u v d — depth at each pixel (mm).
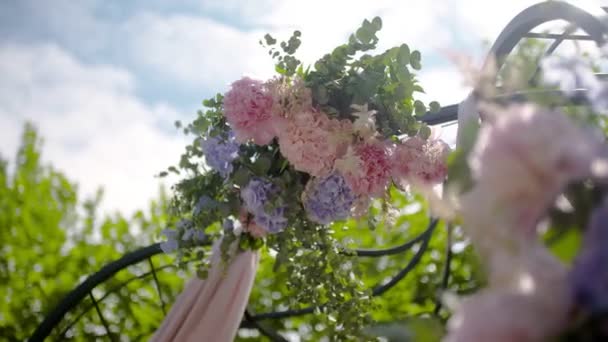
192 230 2656
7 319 4734
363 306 2631
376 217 2707
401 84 2463
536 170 839
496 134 865
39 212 5305
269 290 4672
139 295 4699
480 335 809
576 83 1021
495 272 866
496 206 860
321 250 2639
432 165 2424
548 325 806
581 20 1928
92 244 5195
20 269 4891
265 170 2492
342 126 2422
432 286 4410
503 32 2369
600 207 834
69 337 4418
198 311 2717
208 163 2516
